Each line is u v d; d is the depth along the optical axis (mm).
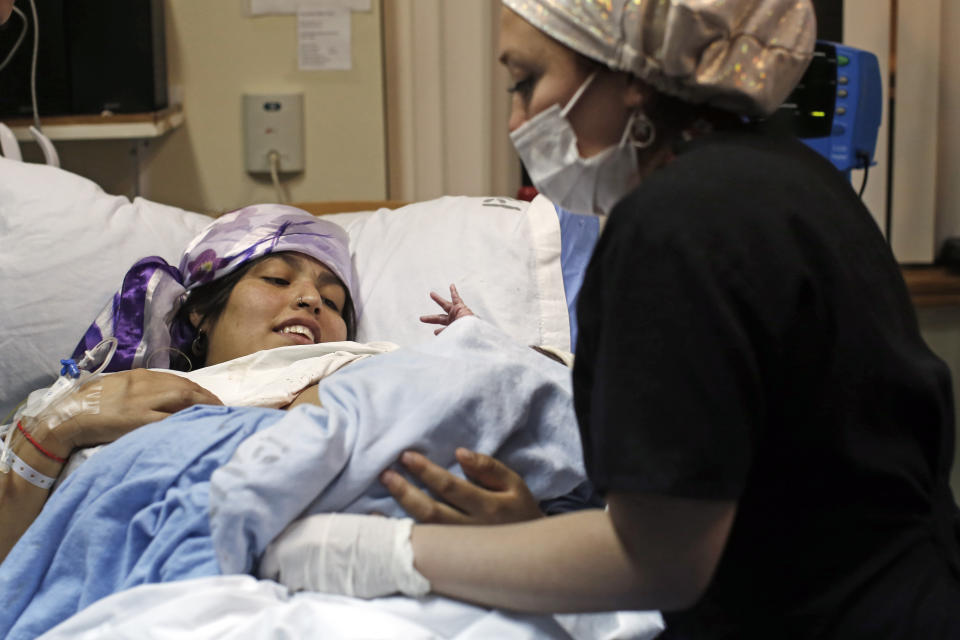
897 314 795
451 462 1058
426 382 1101
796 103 1830
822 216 749
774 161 771
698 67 779
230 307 1625
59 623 1047
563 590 770
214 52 2234
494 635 886
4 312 1682
